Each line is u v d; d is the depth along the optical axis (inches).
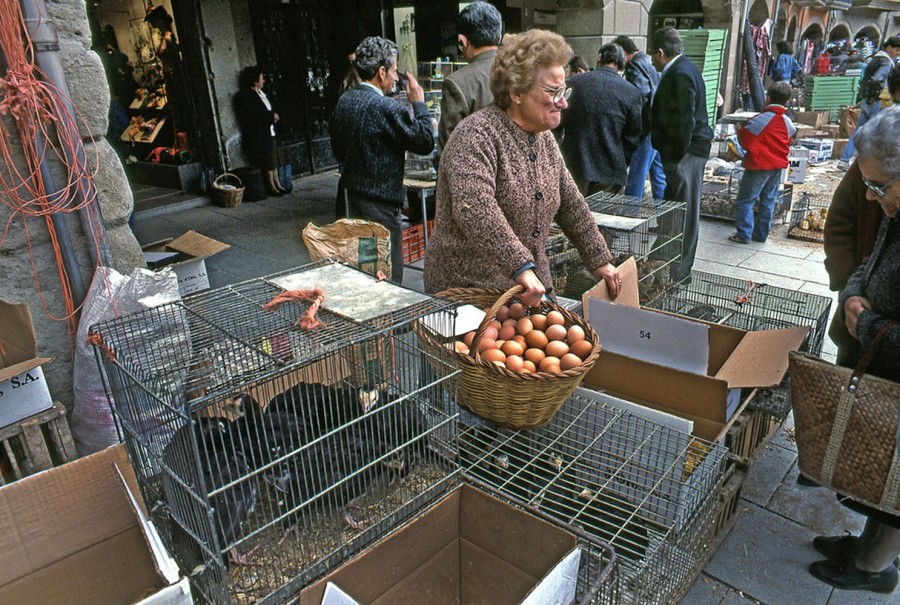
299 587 59.5
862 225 89.0
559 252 161.8
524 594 64.6
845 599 86.9
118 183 99.8
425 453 73.5
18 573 56.4
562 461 82.5
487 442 87.0
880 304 75.1
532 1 326.0
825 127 421.1
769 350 100.5
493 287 93.6
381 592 61.7
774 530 99.4
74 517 58.2
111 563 61.2
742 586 89.1
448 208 92.6
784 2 596.7
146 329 67.9
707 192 277.1
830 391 73.9
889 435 70.5
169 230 258.7
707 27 466.6
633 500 79.0
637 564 69.2
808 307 137.4
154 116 339.3
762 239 242.7
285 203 305.0
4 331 78.4
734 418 91.0
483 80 146.3
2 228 85.6
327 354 60.2
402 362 73.8
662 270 157.6
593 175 189.5
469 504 66.1
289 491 63.5
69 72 89.4
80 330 85.8
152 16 301.3
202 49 289.4
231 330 67.5
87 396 87.6
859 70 527.5
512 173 86.8
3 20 77.9
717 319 134.9
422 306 72.0
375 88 155.3
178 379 59.9
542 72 80.2
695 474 78.3
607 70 187.6
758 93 474.9
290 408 67.5
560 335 81.4
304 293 71.8
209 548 55.1
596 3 329.1
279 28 328.8
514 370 76.1
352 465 65.6
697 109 182.7
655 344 99.3
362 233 129.3
